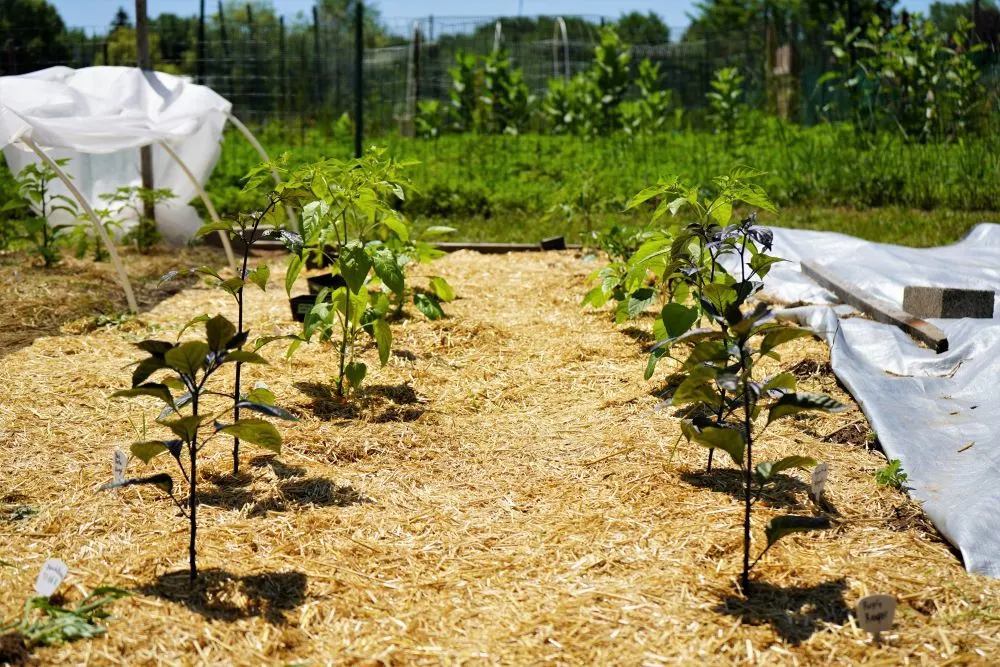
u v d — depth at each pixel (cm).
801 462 291
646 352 552
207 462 395
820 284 700
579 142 1731
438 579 312
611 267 577
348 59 2245
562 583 309
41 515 349
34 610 285
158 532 337
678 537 337
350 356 537
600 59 2062
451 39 2472
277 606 294
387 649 273
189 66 2395
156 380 500
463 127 2198
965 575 313
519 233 981
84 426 436
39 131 625
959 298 578
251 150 1563
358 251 451
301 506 360
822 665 267
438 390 493
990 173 1107
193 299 695
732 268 770
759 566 317
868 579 309
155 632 277
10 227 826
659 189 470
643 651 273
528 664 267
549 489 381
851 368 495
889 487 379
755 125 1662
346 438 422
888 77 1509
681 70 2317
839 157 1228
